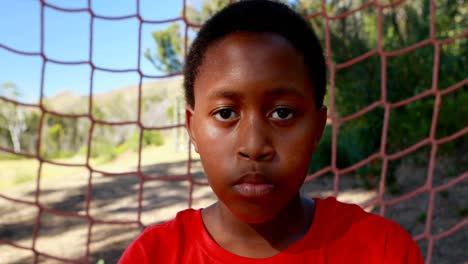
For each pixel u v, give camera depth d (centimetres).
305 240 86
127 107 2402
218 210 90
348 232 88
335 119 224
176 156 1301
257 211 70
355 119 583
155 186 819
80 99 2789
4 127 1853
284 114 69
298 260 84
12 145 1902
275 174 68
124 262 88
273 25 72
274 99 68
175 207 659
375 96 549
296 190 71
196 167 998
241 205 70
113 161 1447
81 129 2184
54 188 879
